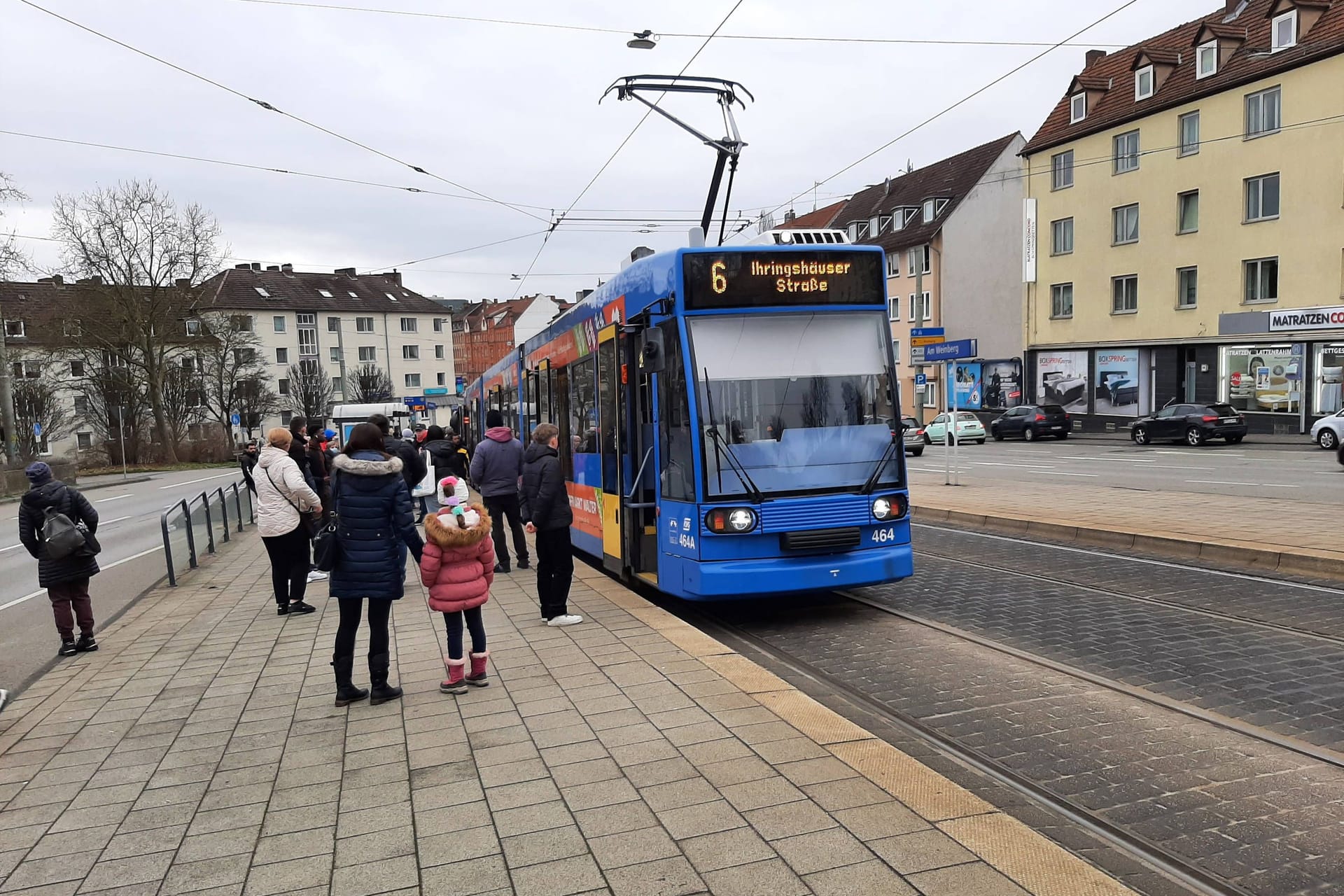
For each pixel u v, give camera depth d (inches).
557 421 479.2
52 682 271.6
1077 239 1587.1
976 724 207.9
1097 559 405.4
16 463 1343.5
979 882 126.7
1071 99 1599.4
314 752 197.0
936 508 593.9
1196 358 1401.3
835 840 141.1
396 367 3457.2
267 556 561.3
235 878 142.6
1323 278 1204.5
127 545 694.5
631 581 365.4
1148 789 168.9
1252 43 1307.8
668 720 201.6
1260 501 537.3
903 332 2139.5
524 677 244.1
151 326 1834.4
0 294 1320.1
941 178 2118.6
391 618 337.7
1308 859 140.6
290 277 3395.7
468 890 133.6
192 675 272.1
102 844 157.3
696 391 294.7
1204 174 1355.8
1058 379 1646.2
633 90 530.3
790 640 294.5
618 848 143.3
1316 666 235.8
